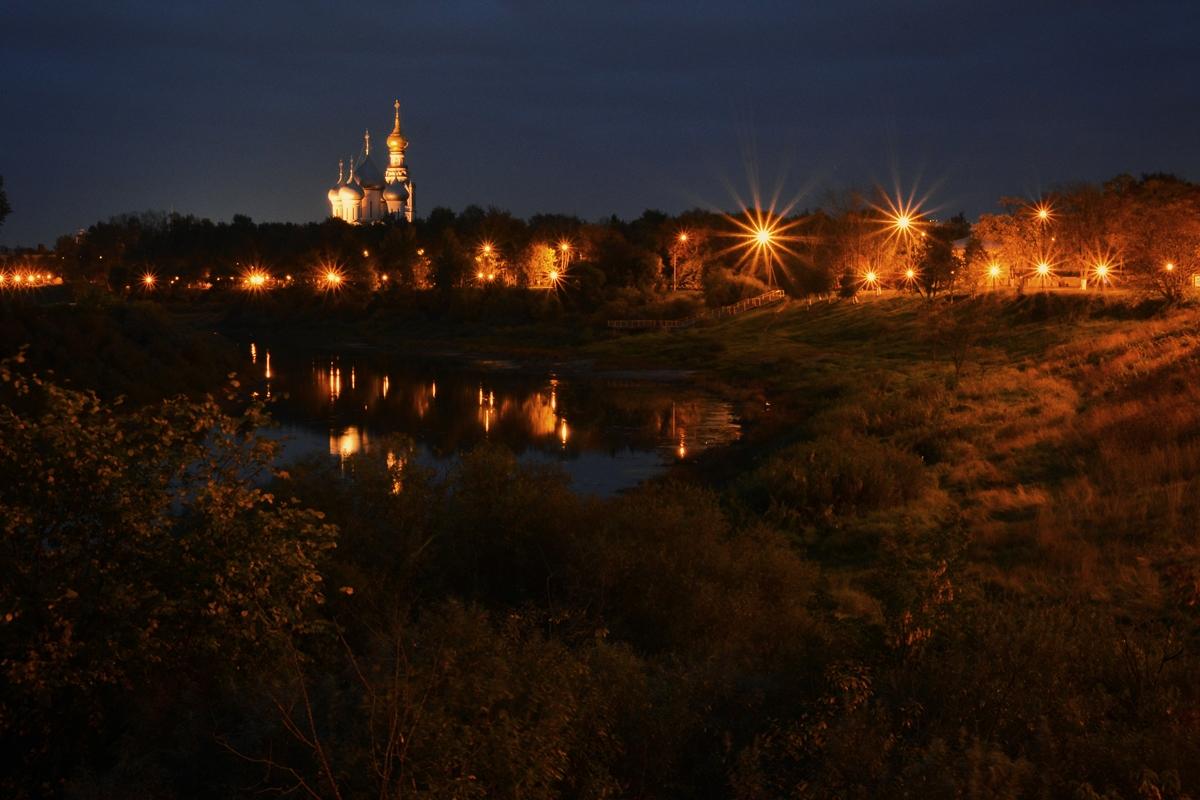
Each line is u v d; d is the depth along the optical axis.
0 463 7.92
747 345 75.88
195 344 51.59
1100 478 18.72
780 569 13.08
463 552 13.05
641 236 147.50
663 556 12.05
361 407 50.72
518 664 6.50
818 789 5.61
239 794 5.76
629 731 6.62
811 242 98.69
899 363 55.75
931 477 22.11
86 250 187.00
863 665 7.53
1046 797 5.25
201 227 187.75
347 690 6.78
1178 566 11.69
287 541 8.59
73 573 7.84
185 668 8.06
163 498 8.33
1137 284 54.47
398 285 128.12
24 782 7.41
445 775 5.17
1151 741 5.79
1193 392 23.95
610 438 39.62
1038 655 7.20
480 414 47.97
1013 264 74.12
